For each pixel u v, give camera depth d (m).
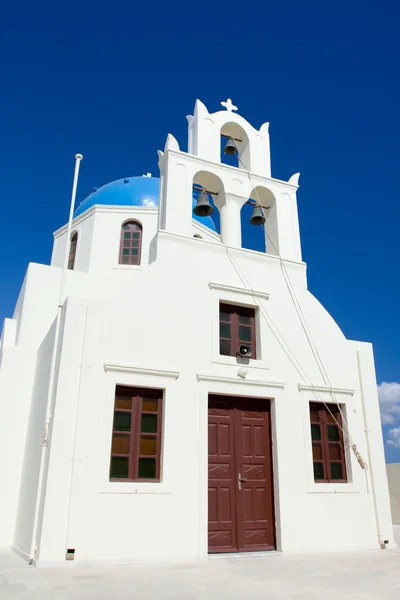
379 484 10.56
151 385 8.79
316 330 11.23
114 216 17.17
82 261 16.64
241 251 11.01
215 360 9.66
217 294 10.27
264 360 10.29
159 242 10.09
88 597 5.26
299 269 11.69
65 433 7.77
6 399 10.67
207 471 8.84
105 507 7.71
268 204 12.48
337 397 10.84
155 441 8.66
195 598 5.34
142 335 9.03
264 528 9.28
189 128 12.60
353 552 9.44
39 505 7.59
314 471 10.12
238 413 9.77
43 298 12.00
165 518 8.11
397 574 7.10
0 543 9.52
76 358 8.27
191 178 11.13
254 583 6.31
